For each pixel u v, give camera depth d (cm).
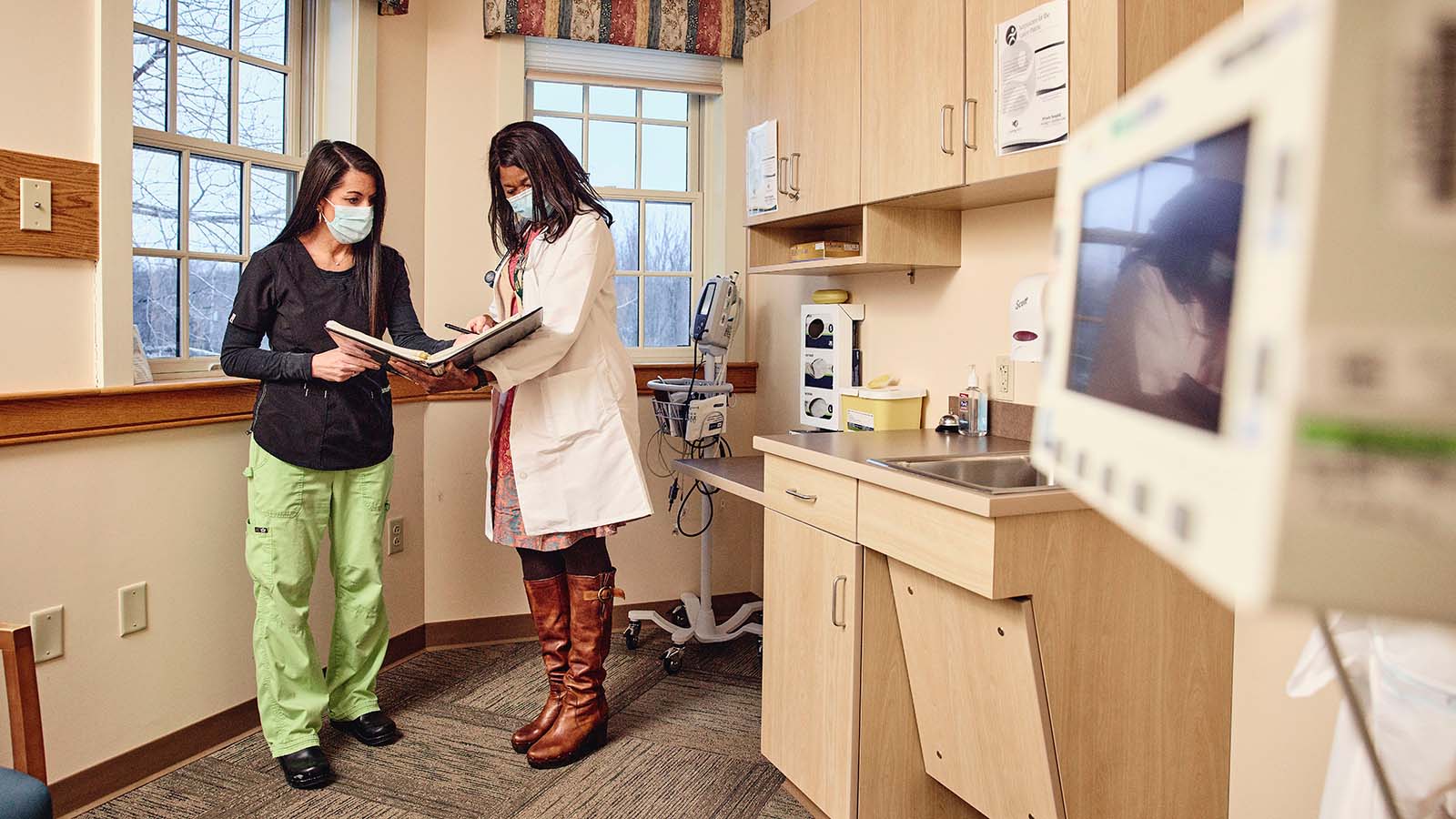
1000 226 235
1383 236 16
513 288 239
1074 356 30
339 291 241
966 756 185
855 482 195
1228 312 20
